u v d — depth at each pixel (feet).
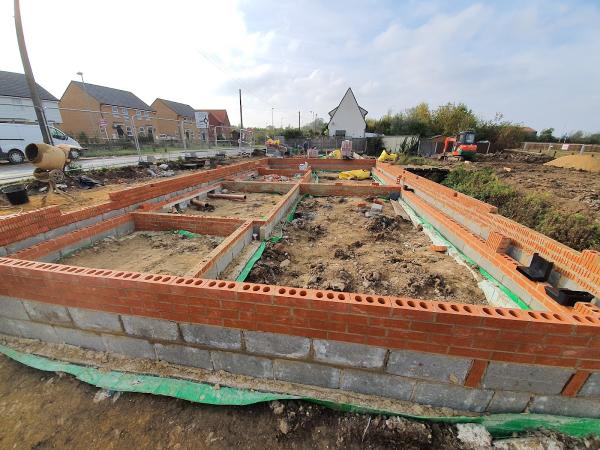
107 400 7.25
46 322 8.48
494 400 6.61
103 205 16.81
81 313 7.99
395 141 87.56
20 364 8.32
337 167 49.26
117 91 107.76
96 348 8.43
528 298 10.03
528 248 11.85
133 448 6.24
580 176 42.01
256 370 7.48
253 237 16.10
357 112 110.42
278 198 26.99
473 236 14.42
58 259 13.47
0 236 11.95
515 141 101.35
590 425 6.38
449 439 6.35
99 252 14.55
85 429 6.63
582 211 22.53
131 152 59.06
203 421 6.75
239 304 6.72
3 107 60.75
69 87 91.30
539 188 32.19
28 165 41.50
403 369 6.64
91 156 53.62
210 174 28.81
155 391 7.32
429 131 109.81
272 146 73.36
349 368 6.90
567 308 8.25
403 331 6.22
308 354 6.96
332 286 11.65
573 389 6.24
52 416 6.91
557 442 6.20
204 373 7.72
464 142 67.15
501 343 5.96
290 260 14.32
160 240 16.16
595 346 5.77
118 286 7.27
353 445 6.31
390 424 6.59
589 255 9.21
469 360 6.25
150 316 7.45
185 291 6.89
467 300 11.41
